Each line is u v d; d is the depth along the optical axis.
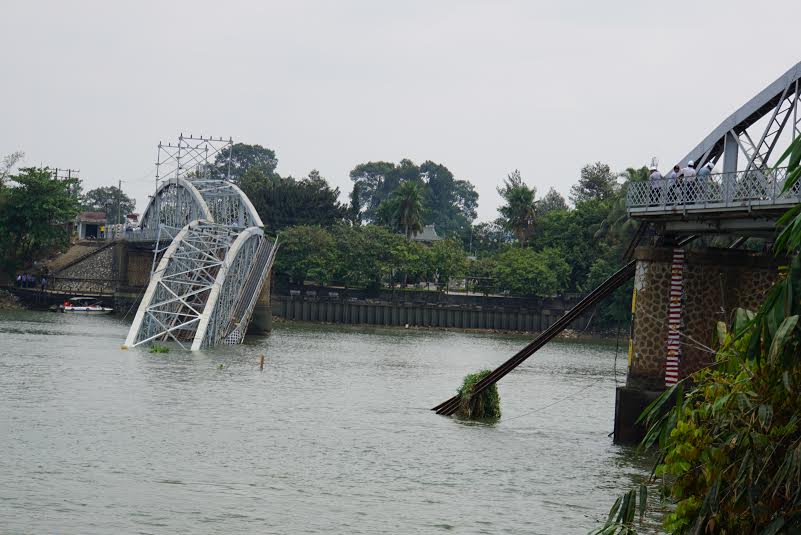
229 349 98.56
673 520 17.41
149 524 30.44
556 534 31.45
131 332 92.06
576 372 94.31
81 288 166.88
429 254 176.12
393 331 155.88
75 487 34.59
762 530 16.12
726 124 46.53
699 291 46.84
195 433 46.91
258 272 117.06
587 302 53.56
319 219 193.50
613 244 168.12
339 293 174.25
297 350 103.56
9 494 33.06
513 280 169.12
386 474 39.56
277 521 31.56
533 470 41.38
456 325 168.00
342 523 31.70
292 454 42.81
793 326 14.87
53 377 65.69
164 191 141.50
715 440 16.98
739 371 17.11
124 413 51.84
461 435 50.22
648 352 47.03
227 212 127.19
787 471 15.70
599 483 39.19
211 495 34.59
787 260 45.91
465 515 33.47
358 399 63.91
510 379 83.38
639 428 46.81
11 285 164.88
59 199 167.00
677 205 44.75
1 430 44.62
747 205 40.69
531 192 195.00
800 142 15.38
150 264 164.00
